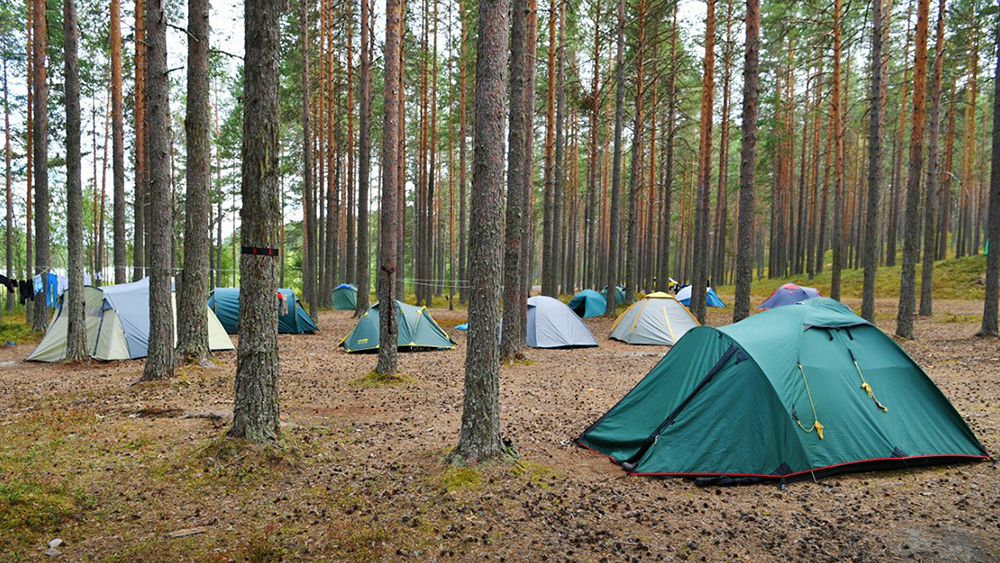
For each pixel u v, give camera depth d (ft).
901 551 12.44
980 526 13.70
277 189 17.56
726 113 80.94
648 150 95.30
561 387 32.30
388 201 31.63
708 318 69.77
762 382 17.83
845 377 18.60
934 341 46.03
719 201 95.14
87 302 41.19
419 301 88.22
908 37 70.44
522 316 46.75
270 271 17.56
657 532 13.37
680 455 17.62
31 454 17.63
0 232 114.62
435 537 12.73
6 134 70.90
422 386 30.96
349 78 70.79
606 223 118.93
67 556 11.62
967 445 18.75
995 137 45.57
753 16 38.24
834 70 64.75
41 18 48.08
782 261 116.06
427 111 86.74
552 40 57.41
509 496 14.92
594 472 17.83
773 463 17.12
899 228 131.23
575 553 12.20
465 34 69.21
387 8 31.53
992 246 46.03
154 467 16.65
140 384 29.19
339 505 14.42
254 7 16.84
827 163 91.81
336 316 76.48
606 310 69.72
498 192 16.39
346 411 25.09
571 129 92.12
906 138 99.45
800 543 12.85
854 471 17.60
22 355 43.39
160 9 29.14
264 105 16.98
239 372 17.58
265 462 16.66
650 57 69.26
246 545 12.18
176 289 41.86
